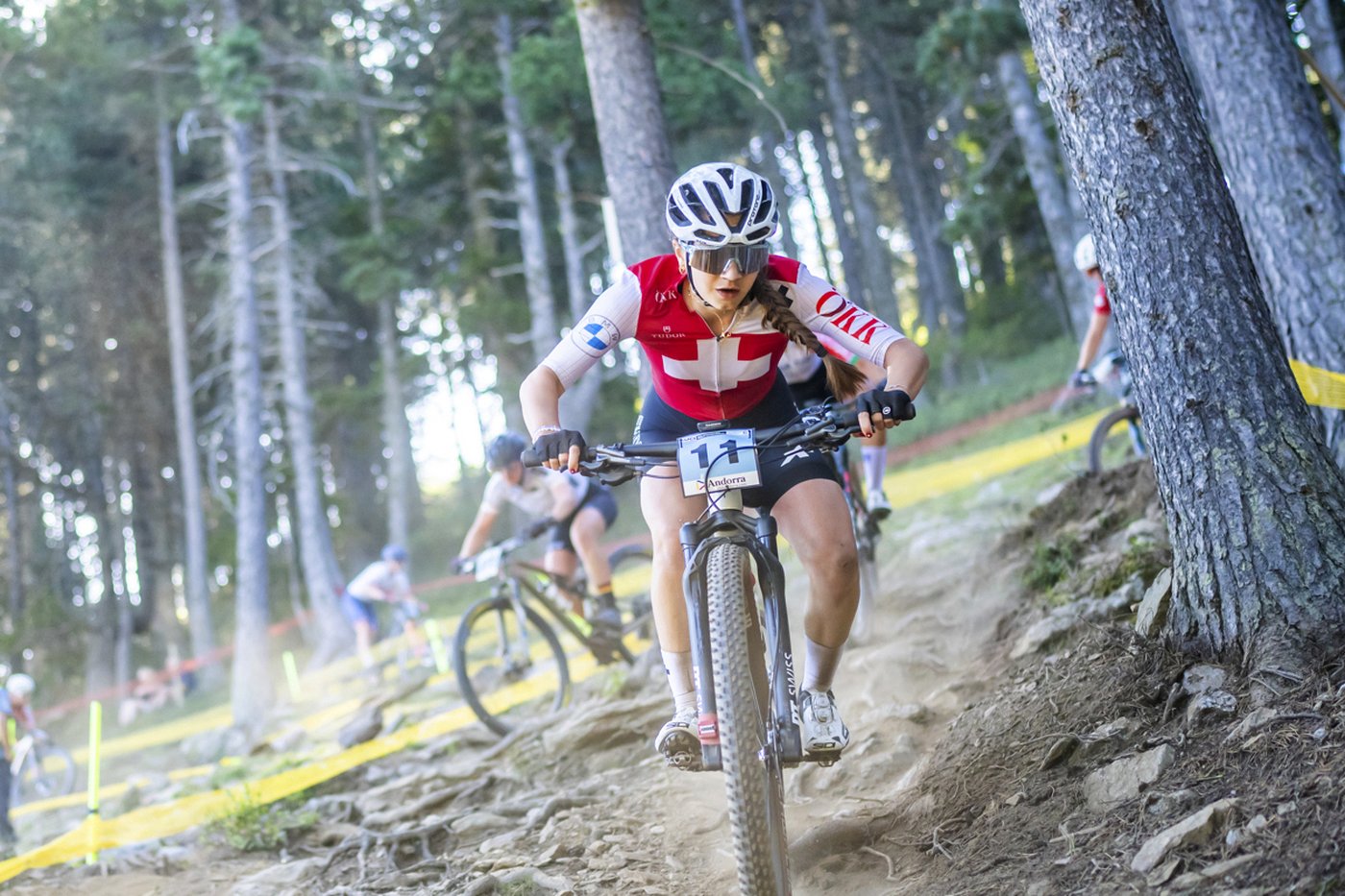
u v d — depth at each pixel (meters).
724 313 3.19
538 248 22.80
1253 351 3.38
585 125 20.83
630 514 22.55
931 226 36.34
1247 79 5.74
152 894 4.81
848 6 30.89
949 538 8.06
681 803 4.34
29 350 32.66
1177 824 2.68
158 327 30.39
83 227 29.30
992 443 16.41
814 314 3.28
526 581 6.84
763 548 3.05
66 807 9.44
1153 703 3.37
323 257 26.98
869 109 37.38
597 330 3.21
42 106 25.84
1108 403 14.40
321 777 6.24
